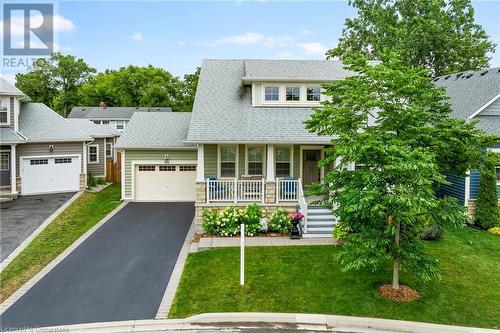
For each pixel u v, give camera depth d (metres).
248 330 8.40
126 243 14.11
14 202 20.06
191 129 16.08
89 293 10.03
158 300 9.65
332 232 14.47
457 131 9.05
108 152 29.62
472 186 16.78
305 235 14.38
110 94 63.41
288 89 17.98
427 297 9.77
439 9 29.53
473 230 15.88
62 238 14.61
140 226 16.38
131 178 21.05
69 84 64.69
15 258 12.50
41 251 13.18
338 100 10.41
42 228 15.72
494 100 18.00
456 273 11.27
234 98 18.44
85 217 17.69
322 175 17.89
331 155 11.04
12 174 21.00
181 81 63.97
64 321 8.65
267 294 9.88
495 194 15.92
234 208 15.10
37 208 18.86
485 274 11.24
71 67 64.12
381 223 9.53
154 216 18.05
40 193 22.16
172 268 11.71
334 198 10.23
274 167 17.73
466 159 9.51
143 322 8.65
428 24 28.42
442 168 9.76
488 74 20.55
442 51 29.77
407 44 28.69
